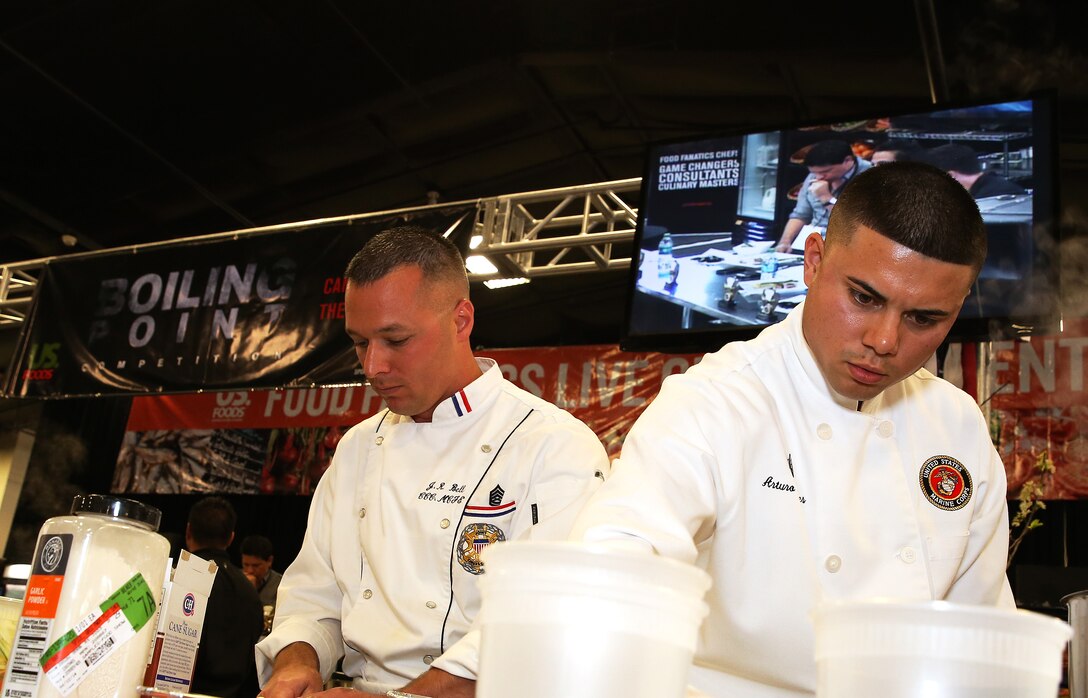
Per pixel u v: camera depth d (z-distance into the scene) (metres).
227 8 5.28
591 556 0.74
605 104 6.07
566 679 0.73
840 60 5.19
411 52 5.62
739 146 4.03
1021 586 2.79
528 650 0.74
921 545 1.40
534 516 1.77
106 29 5.46
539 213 7.23
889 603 0.72
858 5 4.75
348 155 6.50
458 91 5.94
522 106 6.13
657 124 6.20
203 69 5.73
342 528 1.96
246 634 3.08
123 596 1.17
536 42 5.53
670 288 3.96
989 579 1.48
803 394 1.43
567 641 0.73
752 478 1.35
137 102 6.00
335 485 2.02
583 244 4.77
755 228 3.91
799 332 1.46
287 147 6.39
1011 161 3.55
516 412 1.93
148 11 5.31
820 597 1.33
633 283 4.02
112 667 1.15
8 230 7.11
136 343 5.45
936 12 4.55
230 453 7.30
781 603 1.31
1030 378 4.82
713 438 1.31
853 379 1.28
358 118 6.15
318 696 1.29
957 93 5.12
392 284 1.85
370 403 6.73
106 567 1.16
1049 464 3.23
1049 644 0.72
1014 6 4.38
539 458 1.83
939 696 0.70
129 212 7.02
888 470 1.42
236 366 5.18
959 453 1.49
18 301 6.05
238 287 5.30
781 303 3.77
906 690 0.71
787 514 1.35
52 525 1.17
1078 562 5.99
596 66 5.69
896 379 1.28
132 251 5.66
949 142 3.67
